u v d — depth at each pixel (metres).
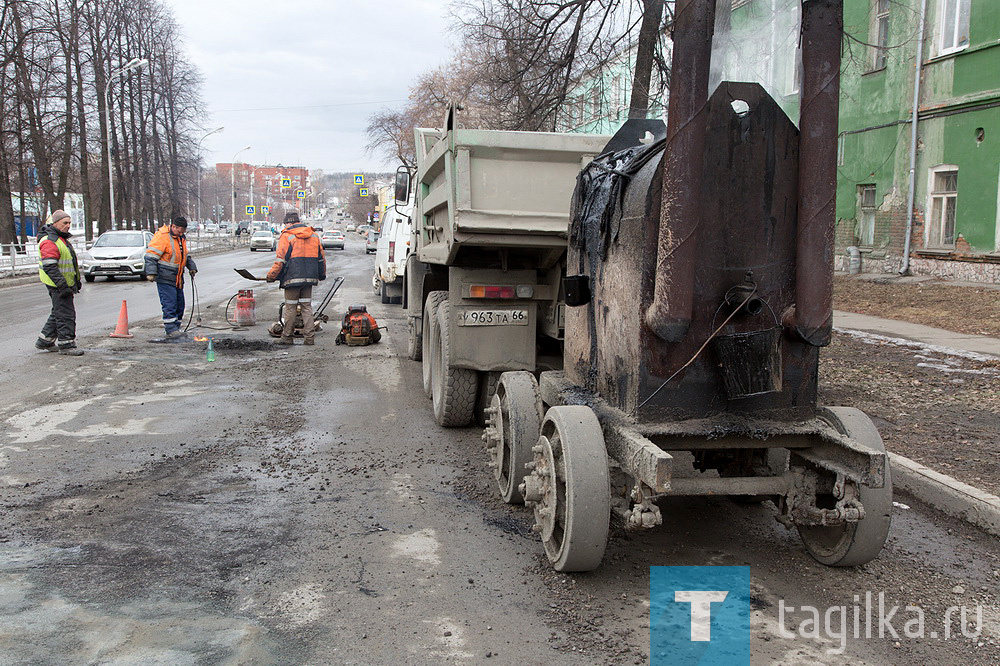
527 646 3.46
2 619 3.59
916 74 17.70
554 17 16.88
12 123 32.12
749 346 3.80
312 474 5.93
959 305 13.98
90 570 4.15
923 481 5.49
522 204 6.41
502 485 5.35
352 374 10.11
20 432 6.97
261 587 3.99
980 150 16.14
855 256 19.78
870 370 9.23
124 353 11.34
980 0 16.02
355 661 3.31
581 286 4.63
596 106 17.95
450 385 7.12
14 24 30.23
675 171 3.60
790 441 4.08
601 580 4.15
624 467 3.85
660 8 13.70
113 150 45.75
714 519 5.12
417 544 4.60
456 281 6.88
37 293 21.47
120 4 43.06
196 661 3.27
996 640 3.58
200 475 5.84
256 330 13.92
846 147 20.27
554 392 4.96
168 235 12.49
